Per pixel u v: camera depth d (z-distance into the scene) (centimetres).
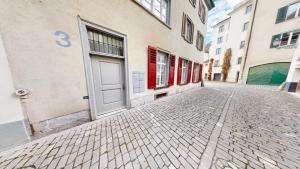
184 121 330
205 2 966
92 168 168
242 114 391
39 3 212
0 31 180
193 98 626
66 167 168
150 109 432
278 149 212
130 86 423
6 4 181
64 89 263
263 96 712
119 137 246
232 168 170
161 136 252
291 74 866
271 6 1273
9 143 202
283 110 434
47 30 226
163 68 617
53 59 240
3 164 172
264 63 1359
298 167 172
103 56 343
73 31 262
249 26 1486
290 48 1159
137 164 176
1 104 189
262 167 172
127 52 390
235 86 1336
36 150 202
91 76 310
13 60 195
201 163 179
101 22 308
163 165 174
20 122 209
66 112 272
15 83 200
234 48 1966
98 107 349
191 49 854
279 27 1226
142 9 419
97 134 256
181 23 659
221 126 302
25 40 204
